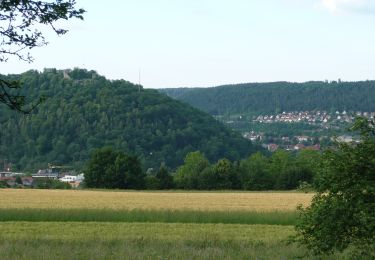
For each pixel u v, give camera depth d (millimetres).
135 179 95438
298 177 95375
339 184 12805
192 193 80000
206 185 96312
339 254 15844
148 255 16609
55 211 37344
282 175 95938
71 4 13305
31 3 13070
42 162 145250
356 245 13180
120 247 18391
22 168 142750
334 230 12914
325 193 13266
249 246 19531
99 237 24969
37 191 80812
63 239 22750
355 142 13141
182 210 40250
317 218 12992
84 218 36469
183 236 26766
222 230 31484
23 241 20797
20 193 74000
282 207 48000
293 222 35625
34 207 44469
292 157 102812
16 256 15703
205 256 16484
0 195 68312
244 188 97000
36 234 27812
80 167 142375
